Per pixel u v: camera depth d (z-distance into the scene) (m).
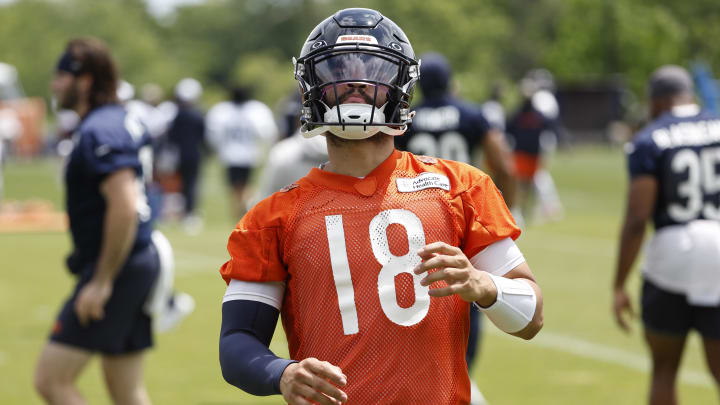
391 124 9.47
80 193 16.73
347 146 9.72
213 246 51.47
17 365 26.33
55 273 42.78
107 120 16.83
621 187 90.38
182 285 39.31
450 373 9.52
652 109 19.66
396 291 9.41
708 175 18.80
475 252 9.80
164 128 61.75
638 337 29.91
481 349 28.69
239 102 60.84
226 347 9.36
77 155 16.58
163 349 28.47
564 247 50.16
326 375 8.59
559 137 66.00
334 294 9.43
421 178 9.81
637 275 41.47
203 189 97.25
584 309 33.94
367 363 9.33
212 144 62.19
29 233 59.31
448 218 9.70
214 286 39.06
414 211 9.62
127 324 17.08
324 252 9.48
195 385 24.36
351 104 9.38
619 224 61.47
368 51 9.40
